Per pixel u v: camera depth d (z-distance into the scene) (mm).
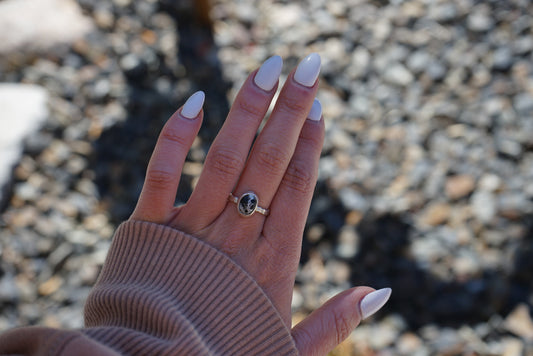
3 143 2537
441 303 2219
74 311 2219
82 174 2588
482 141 2658
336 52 3076
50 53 2916
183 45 3062
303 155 860
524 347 2102
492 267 2283
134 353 652
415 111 2811
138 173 2623
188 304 772
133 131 2730
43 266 2324
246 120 831
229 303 785
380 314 2217
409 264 2311
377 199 2506
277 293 852
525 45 2977
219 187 824
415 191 2525
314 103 873
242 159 829
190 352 671
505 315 2180
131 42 3029
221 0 3326
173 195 835
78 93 2809
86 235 2416
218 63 3021
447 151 2648
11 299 2223
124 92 2832
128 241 825
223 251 827
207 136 2713
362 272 2322
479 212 2434
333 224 2438
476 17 3121
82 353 556
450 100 2832
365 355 2105
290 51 3109
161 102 2838
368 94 2916
